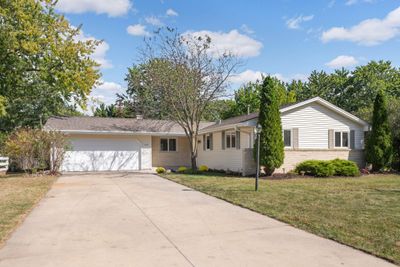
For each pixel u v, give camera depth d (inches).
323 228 257.6
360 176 669.3
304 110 745.0
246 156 697.6
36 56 698.2
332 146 767.7
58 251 212.4
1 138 855.7
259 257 197.9
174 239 236.2
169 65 863.1
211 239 235.5
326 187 494.6
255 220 292.2
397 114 804.6
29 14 651.5
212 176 693.9
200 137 984.3
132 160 928.3
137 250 212.8
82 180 637.3
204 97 874.1
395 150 791.7
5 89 737.6
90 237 243.3
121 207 357.1
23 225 280.4
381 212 312.7
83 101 716.7
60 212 333.4
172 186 536.1
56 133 754.2
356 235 237.6
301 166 684.1
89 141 892.0
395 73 1843.0
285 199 389.4
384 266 182.1
